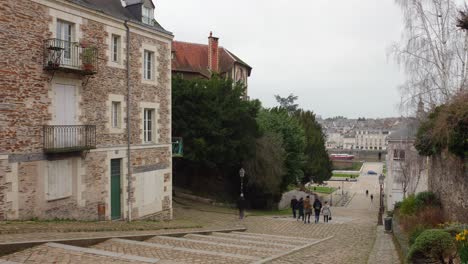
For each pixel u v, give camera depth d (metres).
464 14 15.81
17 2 12.30
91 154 15.20
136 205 17.64
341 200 54.22
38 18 12.96
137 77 17.53
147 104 18.19
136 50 17.42
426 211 14.87
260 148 29.20
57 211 13.78
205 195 29.89
